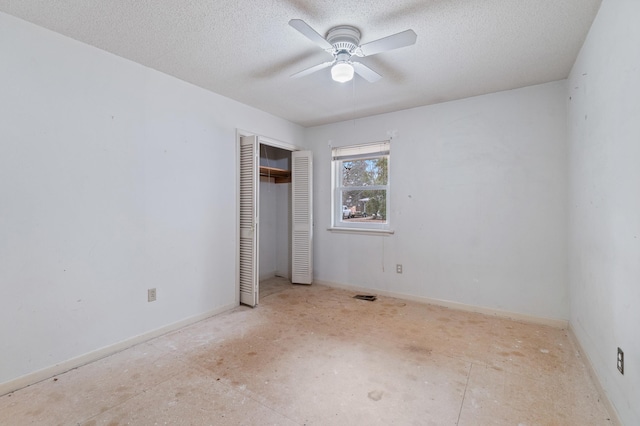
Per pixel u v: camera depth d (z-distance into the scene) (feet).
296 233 13.85
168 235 8.75
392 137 11.94
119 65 7.63
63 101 6.68
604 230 5.73
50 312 6.49
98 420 5.13
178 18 6.08
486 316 9.95
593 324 6.40
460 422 5.08
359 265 12.85
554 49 7.20
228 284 10.61
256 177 10.73
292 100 10.71
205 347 7.79
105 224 7.38
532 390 5.96
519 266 9.62
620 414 4.87
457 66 8.09
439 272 11.00
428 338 8.28
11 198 5.99
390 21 6.17
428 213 11.19
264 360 7.12
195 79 9.02
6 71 5.93
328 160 13.70
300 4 5.65
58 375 6.51
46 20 6.15
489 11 5.82
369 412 5.33
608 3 5.33
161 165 8.57
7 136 5.94
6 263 5.94
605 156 5.65
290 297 12.00
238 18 6.08
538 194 9.33
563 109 8.95
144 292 8.17
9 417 5.22
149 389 6.00
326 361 7.06
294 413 5.30
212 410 5.38
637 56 4.29
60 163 6.64
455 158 10.64
